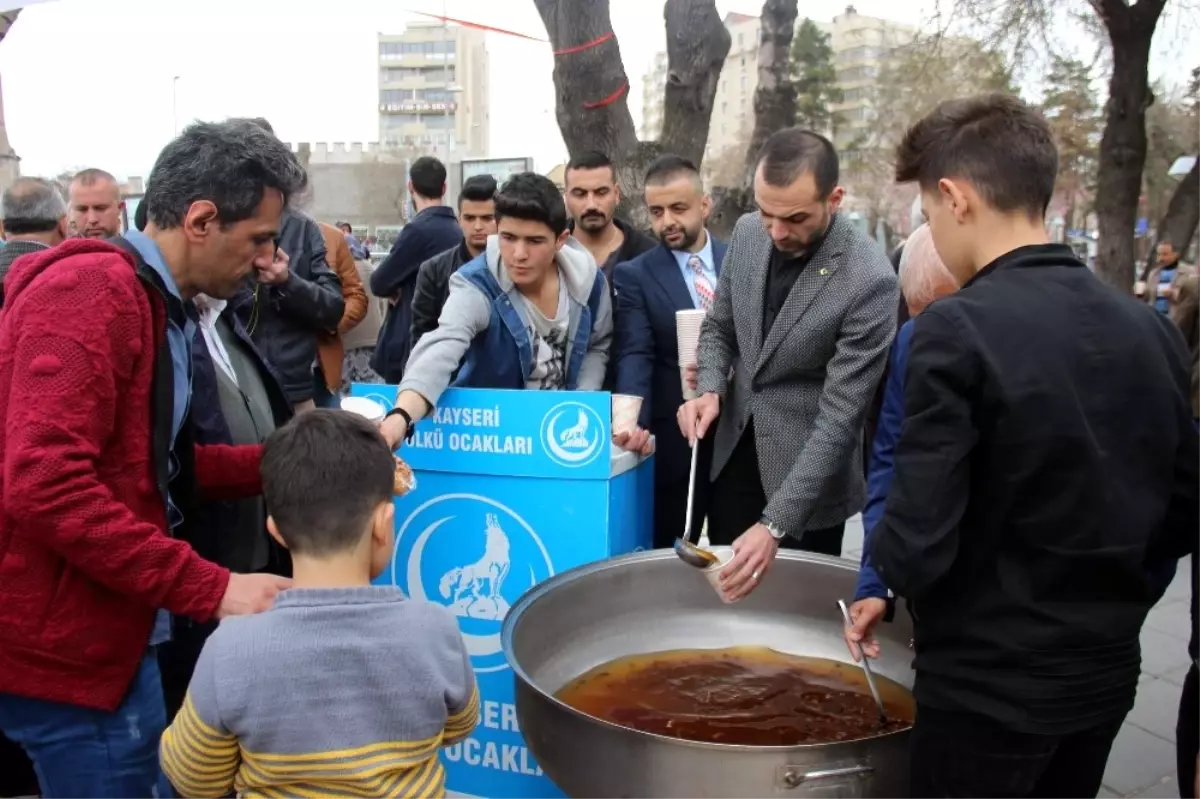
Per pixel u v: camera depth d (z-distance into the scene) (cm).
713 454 258
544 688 189
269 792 134
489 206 358
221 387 225
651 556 213
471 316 236
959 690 135
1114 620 132
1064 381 126
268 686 131
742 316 243
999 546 132
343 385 522
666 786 142
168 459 160
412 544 234
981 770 136
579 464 220
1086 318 130
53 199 376
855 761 143
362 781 132
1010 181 136
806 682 197
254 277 317
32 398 139
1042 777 147
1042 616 130
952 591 138
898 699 189
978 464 131
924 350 131
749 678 199
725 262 254
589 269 264
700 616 217
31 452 136
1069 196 2347
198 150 161
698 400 241
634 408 230
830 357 229
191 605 149
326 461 141
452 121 8481
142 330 153
